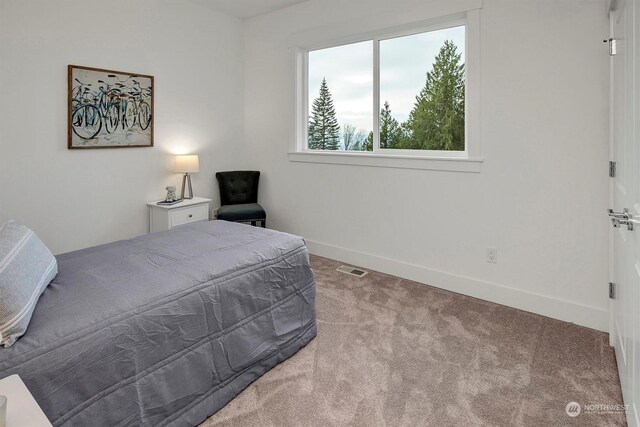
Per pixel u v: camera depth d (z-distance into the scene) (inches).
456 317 102.0
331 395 70.7
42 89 114.3
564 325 97.5
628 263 65.1
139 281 64.4
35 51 112.0
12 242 58.0
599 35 90.0
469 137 112.0
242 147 178.4
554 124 97.7
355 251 144.0
